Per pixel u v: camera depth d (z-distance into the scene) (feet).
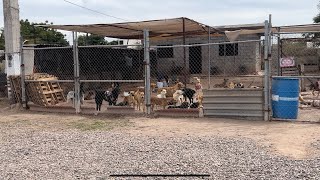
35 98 45.88
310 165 21.08
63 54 65.26
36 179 20.04
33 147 27.53
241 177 19.27
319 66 85.51
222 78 86.79
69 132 32.81
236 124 33.63
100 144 27.73
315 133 29.27
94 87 70.03
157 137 29.60
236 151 24.48
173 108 38.29
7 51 50.19
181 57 96.63
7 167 22.47
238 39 91.56
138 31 62.64
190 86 70.28
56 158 24.22
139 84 73.26
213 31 66.69
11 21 49.85
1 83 59.82
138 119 37.52
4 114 43.83
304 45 89.76
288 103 33.91
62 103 47.47
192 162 22.20
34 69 60.18
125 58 81.41
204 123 34.47
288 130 30.55
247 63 92.38
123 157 23.90
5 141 30.04
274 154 23.75
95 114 40.93
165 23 51.85
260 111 34.86
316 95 50.31
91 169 21.49
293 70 62.03
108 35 71.10
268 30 33.76
